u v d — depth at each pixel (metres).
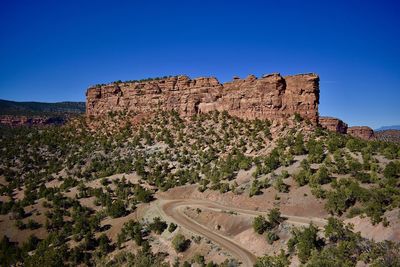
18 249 109.44
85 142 189.00
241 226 93.31
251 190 108.94
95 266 94.56
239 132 154.38
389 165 96.44
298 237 74.25
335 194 89.56
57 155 183.50
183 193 126.62
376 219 69.50
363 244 62.75
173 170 146.25
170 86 194.12
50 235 111.75
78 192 139.75
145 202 123.38
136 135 181.88
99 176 153.88
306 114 147.25
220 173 129.88
